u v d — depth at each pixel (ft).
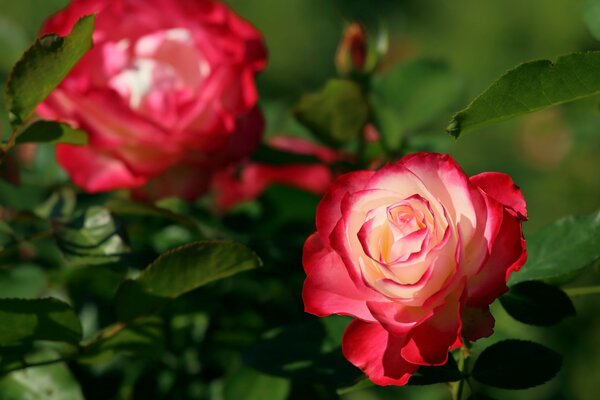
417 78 3.95
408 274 3.09
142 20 3.66
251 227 3.81
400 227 3.10
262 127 3.71
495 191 3.14
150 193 3.68
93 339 3.37
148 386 3.81
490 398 3.25
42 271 3.74
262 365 3.36
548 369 3.22
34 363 3.39
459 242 3.07
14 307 3.26
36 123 3.42
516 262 3.11
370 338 3.14
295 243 3.75
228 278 3.77
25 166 3.96
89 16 3.24
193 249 3.27
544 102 3.17
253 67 3.66
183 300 3.65
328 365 3.35
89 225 3.43
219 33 3.64
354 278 3.11
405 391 3.90
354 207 3.12
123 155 3.62
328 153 3.92
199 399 3.84
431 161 3.11
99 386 3.78
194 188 3.68
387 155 3.79
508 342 3.23
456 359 3.28
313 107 3.68
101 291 3.75
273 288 3.81
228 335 3.78
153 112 3.59
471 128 3.19
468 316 3.10
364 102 3.69
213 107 3.61
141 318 3.37
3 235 3.71
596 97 3.31
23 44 3.96
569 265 3.30
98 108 3.56
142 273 3.28
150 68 3.62
